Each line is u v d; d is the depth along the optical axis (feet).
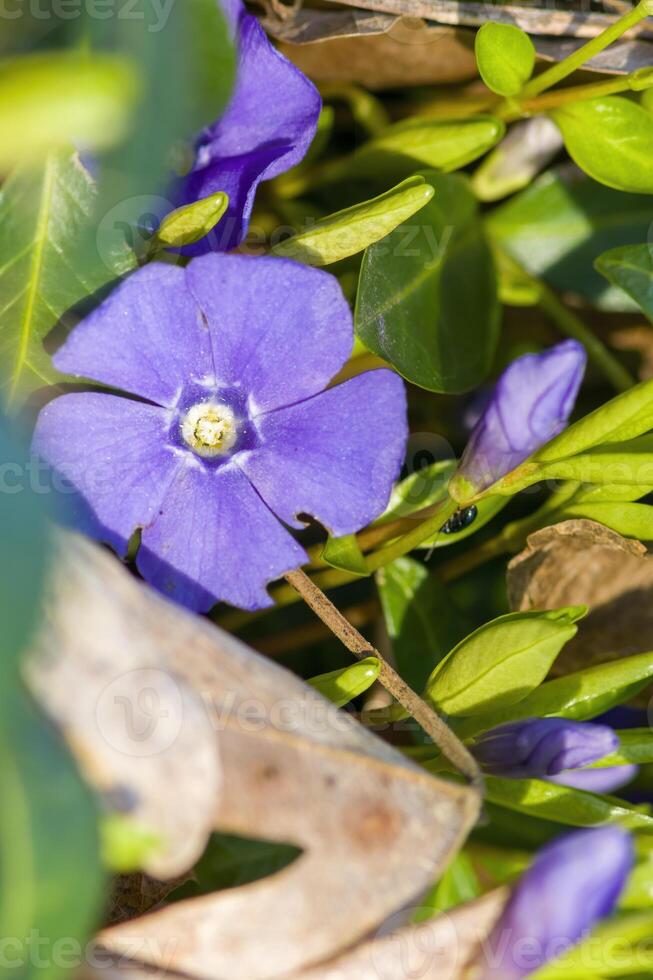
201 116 0.77
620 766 0.86
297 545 0.84
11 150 0.70
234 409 0.84
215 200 0.83
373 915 0.78
